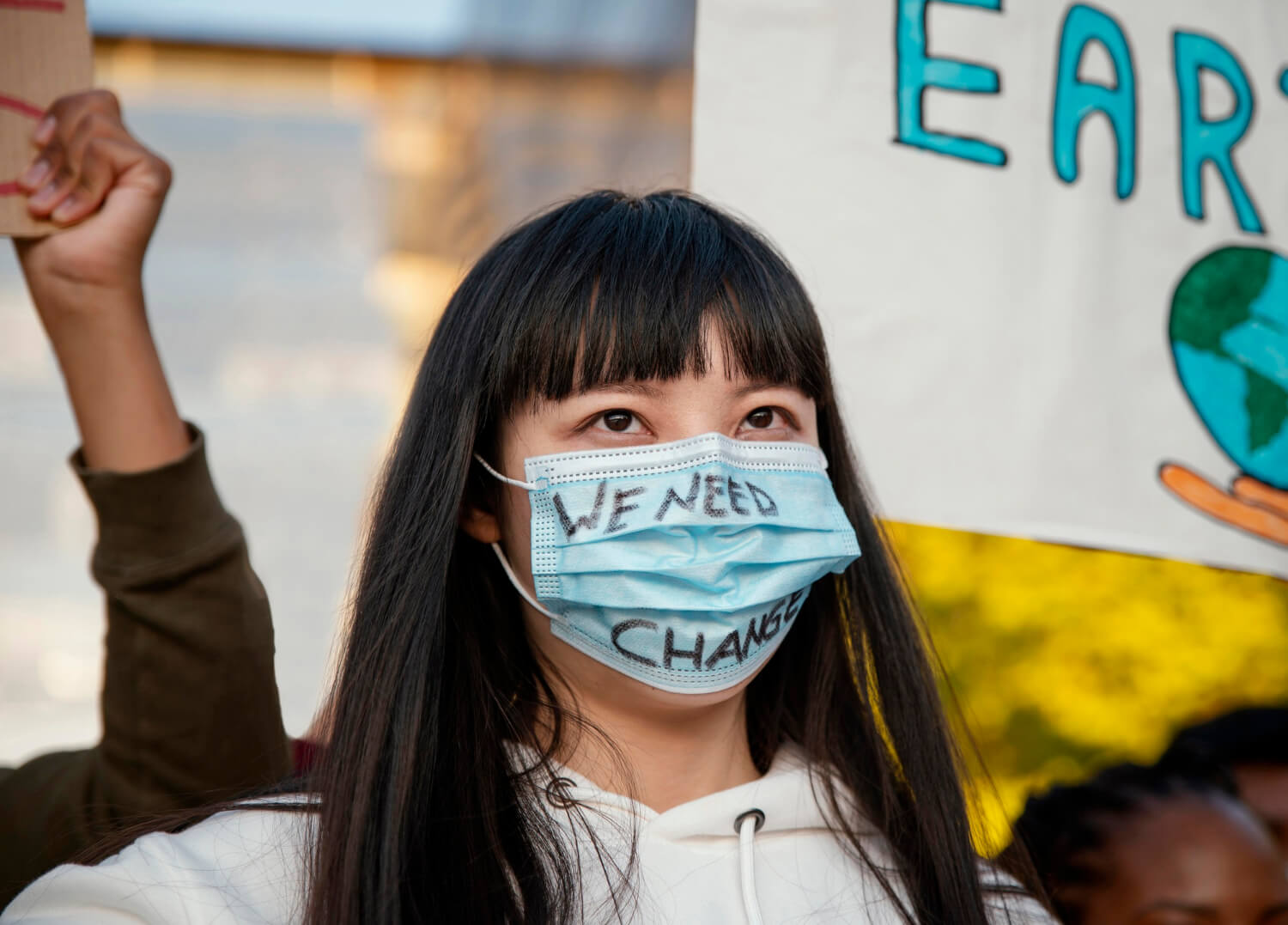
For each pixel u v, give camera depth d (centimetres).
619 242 151
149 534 179
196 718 181
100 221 179
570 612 149
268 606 192
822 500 155
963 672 315
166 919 134
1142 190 225
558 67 391
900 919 157
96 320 179
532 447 149
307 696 404
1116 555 322
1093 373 220
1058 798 234
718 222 160
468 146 449
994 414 216
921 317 214
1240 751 242
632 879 145
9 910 142
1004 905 169
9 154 179
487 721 152
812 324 159
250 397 565
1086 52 224
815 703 172
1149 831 217
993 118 219
